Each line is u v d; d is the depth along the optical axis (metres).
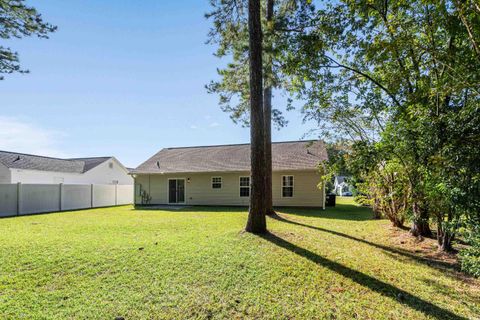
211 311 2.98
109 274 4.02
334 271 4.25
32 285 3.63
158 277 3.91
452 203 3.73
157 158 19.38
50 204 14.41
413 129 4.66
